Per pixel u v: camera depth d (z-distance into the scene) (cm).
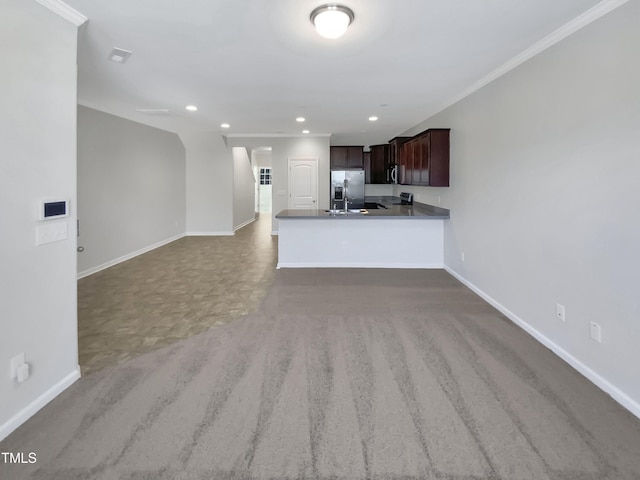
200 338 305
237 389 229
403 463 169
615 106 218
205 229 884
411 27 258
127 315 358
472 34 270
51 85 211
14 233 190
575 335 255
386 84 400
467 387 230
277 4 228
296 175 846
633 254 207
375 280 480
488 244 389
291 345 291
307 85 405
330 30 237
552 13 237
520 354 274
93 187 526
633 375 208
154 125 685
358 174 844
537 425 194
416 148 560
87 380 238
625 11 210
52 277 216
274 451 176
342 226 550
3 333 185
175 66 342
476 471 164
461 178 461
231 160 864
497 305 370
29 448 177
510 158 340
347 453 175
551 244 281
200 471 164
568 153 260
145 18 245
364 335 309
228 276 506
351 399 218
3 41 181
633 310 208
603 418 201
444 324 332
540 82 291
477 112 409
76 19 230
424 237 546
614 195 220
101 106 513
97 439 184
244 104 498
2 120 182
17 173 191
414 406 211
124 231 609
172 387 231
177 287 454
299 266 557
